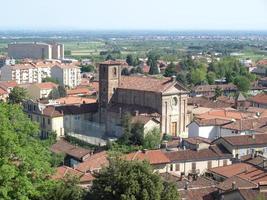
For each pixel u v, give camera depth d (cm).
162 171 12562
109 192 6869
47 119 19762
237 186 9650
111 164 7156
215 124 17738
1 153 6281
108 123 19738
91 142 17888
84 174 10688
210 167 13000
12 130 6625
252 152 13562
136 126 17112
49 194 6844
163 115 18500
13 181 6241
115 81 19962
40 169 6644
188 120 19362
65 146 15538
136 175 6869
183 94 19050
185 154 13175
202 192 9538
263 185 9375
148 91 18850
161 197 6919
